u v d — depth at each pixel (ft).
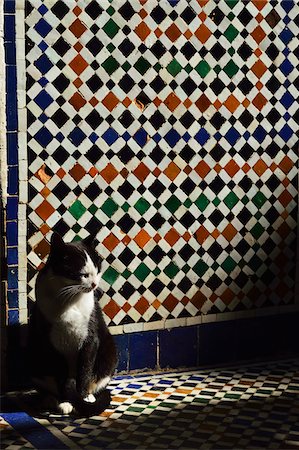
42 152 6.64
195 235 7.20
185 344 7.29
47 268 6.28
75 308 6.24
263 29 7.19
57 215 6.75
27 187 6.63
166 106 6.96
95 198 6.84
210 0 6.99
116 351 6.66
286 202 7.48
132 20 6.77
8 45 6.42
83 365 6.36
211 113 7.11
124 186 6.92
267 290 7.52
